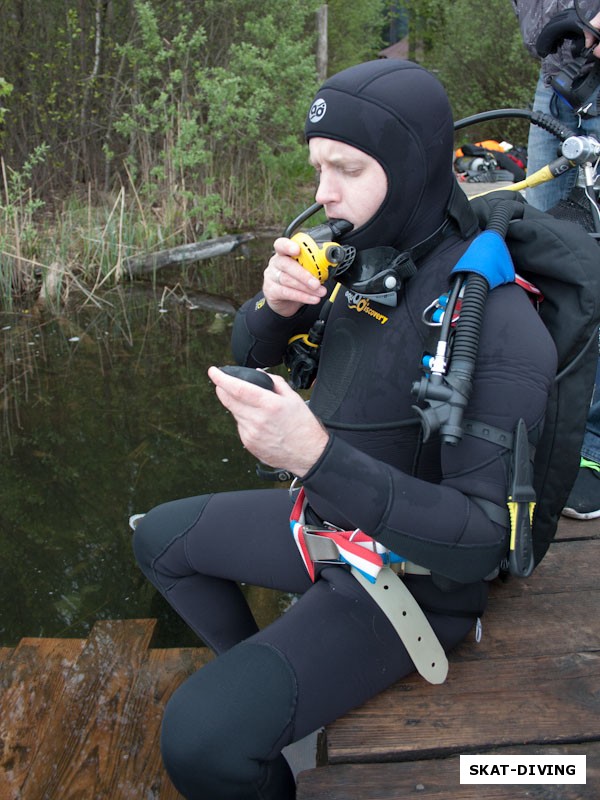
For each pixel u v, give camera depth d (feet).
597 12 7.38
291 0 26.40
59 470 11.59
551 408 4.67
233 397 4.06
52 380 14.39
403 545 4.22
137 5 23.00
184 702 4.47
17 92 23.88
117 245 20.30
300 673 4.55
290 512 5.64
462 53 32.32
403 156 4.39
